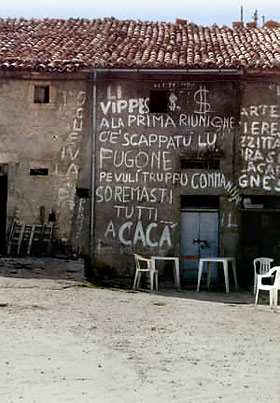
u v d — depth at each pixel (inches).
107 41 758.5
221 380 295.4
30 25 818.8
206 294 614.5
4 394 262.4
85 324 410.6
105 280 670.5
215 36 789.9
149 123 691.4
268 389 283.1
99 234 686.5
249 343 378.0
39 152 696.4
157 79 690.2
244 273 681.0
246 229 686.5
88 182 691.4
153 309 486.0
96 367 309.9
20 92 698.2
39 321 409.7
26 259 671.1
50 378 288.0
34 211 693.9
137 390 275.6
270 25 860.6
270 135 689.6
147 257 684.1
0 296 493.7
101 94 693.9
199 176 687.7
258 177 687.7
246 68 668.1
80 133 694.5
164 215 686.5
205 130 689.6
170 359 331.6
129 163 690.2
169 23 838.5
